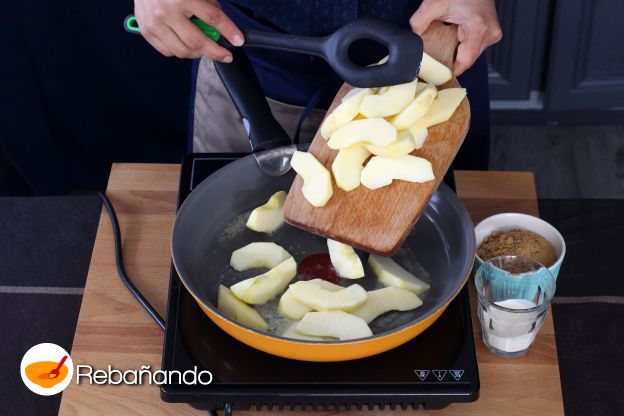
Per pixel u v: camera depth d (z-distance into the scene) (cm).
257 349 98
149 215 124
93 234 124
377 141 99
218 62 114
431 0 114
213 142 147
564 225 122
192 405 98
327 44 95
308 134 137
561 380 105
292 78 132
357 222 101
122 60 208
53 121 219
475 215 123
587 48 225
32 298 117
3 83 199
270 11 122
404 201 101
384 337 89
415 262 107
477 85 142
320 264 107
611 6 215
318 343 89
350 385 96
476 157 153
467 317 101
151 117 224
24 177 216
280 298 101
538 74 236
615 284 115
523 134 244
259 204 115
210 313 94
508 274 102
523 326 100
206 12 102
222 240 110
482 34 113
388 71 92
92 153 228
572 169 234
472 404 100
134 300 112
